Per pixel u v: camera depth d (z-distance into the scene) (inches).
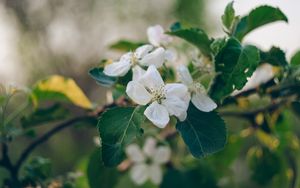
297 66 18.2
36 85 20.3
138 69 15.9
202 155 15.0
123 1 76.9
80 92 20.4
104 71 16.1
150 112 14.8
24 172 19.9
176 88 15.2
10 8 77.2
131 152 24.9
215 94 16.0
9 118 20.2
